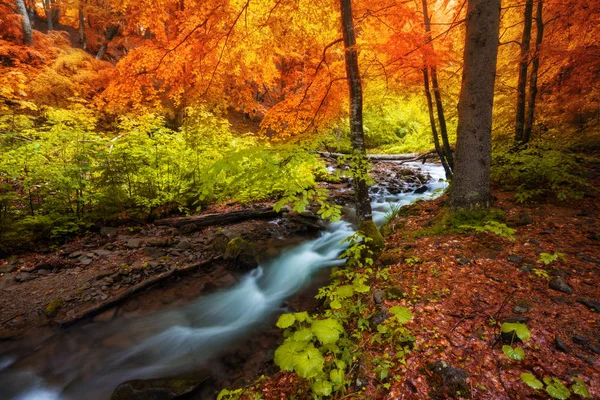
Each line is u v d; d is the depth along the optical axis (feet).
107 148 25.41
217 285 18.28
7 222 19.40
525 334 6.72
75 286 16.67
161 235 23.63
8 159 20.11
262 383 9.53
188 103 22.33
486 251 13.14
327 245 24.03
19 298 15.48
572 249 12.39
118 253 20.44
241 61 21.15
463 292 10.44
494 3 14.65
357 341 9.12
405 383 7.25
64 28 73.56
